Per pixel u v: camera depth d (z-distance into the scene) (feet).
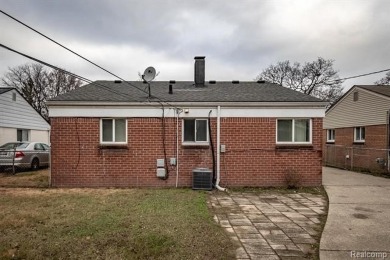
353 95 58.90
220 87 43.37
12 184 34.47
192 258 13.70
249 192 30.71
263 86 44.52
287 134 34.01
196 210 22.20
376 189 32.17
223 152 33.50
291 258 13.89
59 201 25.30
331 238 16.63
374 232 17.79
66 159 33.14
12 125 58.49
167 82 47.83
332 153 63.77
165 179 33.42
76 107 33.01
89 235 16.55
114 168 33.24
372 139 52.34
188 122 33.96
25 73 135.74
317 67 133.59
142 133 33.35
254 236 16.93
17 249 14.70
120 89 40.19
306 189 32.22
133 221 19.15
